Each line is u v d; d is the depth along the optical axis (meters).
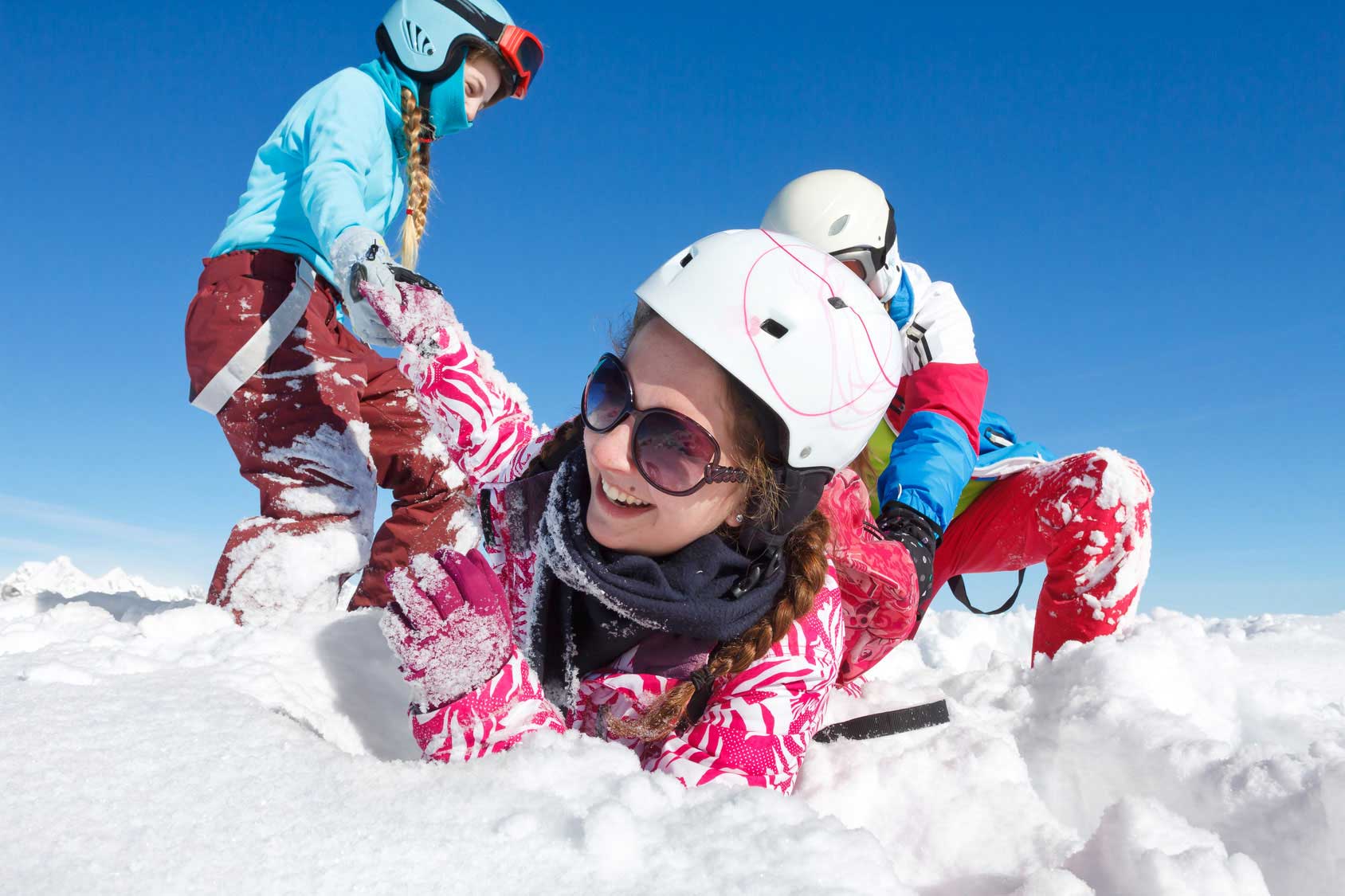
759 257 1.51
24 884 0.90
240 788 1.13
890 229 2.62
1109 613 2.69
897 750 1.85
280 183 2.95
